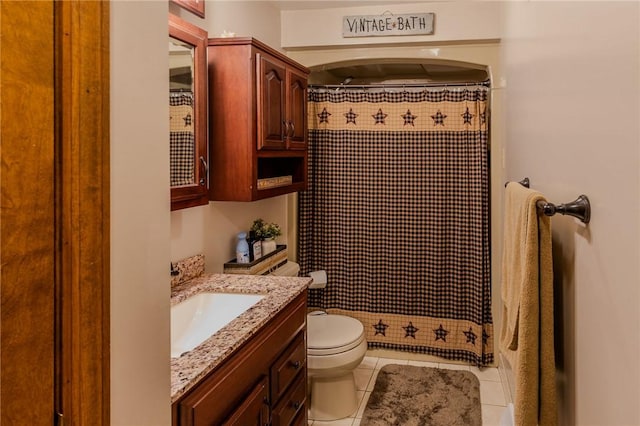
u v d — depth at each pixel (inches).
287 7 124.0
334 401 99.0
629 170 31.9
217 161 83.5
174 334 68.1
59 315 24.1
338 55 128.3
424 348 128.2
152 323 31.2
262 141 84.3
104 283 26.5
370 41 123.5
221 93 82.7
